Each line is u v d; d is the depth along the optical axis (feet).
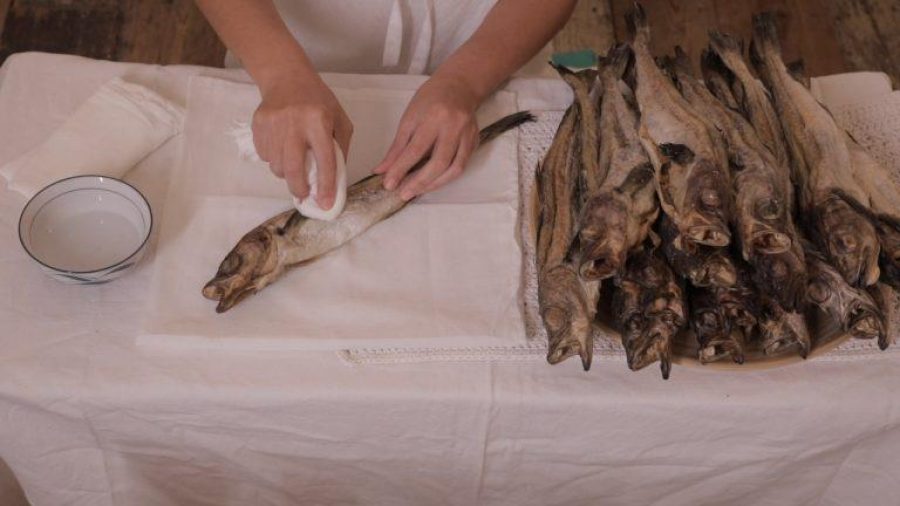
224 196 4.48
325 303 4.25
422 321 4.23
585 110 4.44
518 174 4.63
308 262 4.32
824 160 4.26
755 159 4.12
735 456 4.39
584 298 4.05
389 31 5.39
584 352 4.00
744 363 4.04
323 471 4.56
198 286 4.26
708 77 4.61
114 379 4.10
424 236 4.42
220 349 4.16
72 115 4.62
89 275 4.17
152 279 4.25
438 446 4.37
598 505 4.75
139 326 4.20
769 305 4.01
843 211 4.07
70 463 4.45
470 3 5.44
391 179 4.42
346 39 5.57
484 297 4.30
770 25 4.64
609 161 4.18
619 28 8.68
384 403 4.15
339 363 4.17
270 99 4.52
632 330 3.99
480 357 4.20
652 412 4.18
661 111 4.25
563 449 4.37
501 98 4.86
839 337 4.07
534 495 4.68
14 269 4.27
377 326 4.22
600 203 4.04
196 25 8.50
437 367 4.18
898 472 4.42
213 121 4.68
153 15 8.51
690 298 4.07
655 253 4.07
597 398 4.15
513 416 4.20
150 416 4.19
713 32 4.64
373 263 4.35
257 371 4.14
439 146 4.49
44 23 8.36
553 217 4.24
